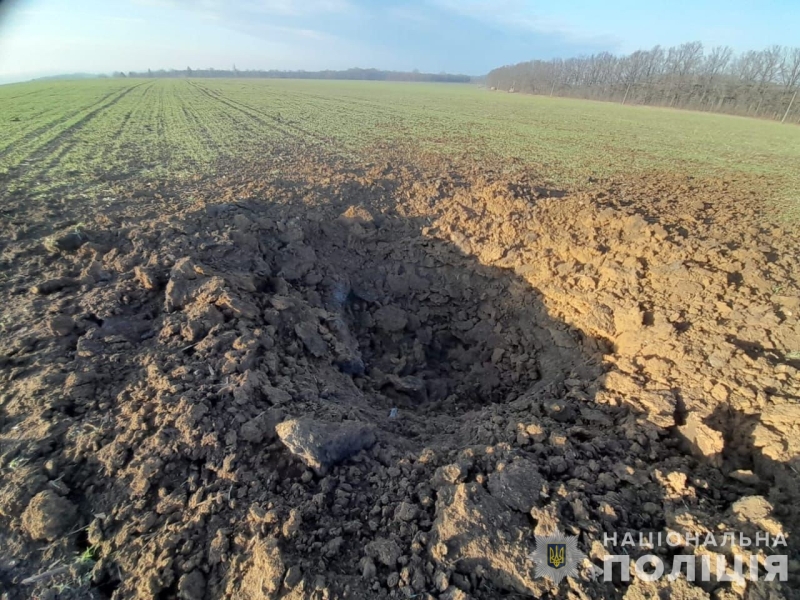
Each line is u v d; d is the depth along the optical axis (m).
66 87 55.44
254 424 4.34
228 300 5.96
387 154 16.25
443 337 8.74
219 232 7.95
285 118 25.77
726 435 4.50
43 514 3.56
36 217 8.85
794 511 3.53
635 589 2.99
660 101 50.44
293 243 8.49
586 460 4.23
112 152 15.39
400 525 3.60
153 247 7.36
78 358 5.14
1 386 4.83
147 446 4.14
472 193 10.86
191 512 3.69
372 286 9.16
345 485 4.03
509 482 3.76
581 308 7.17
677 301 6.34
